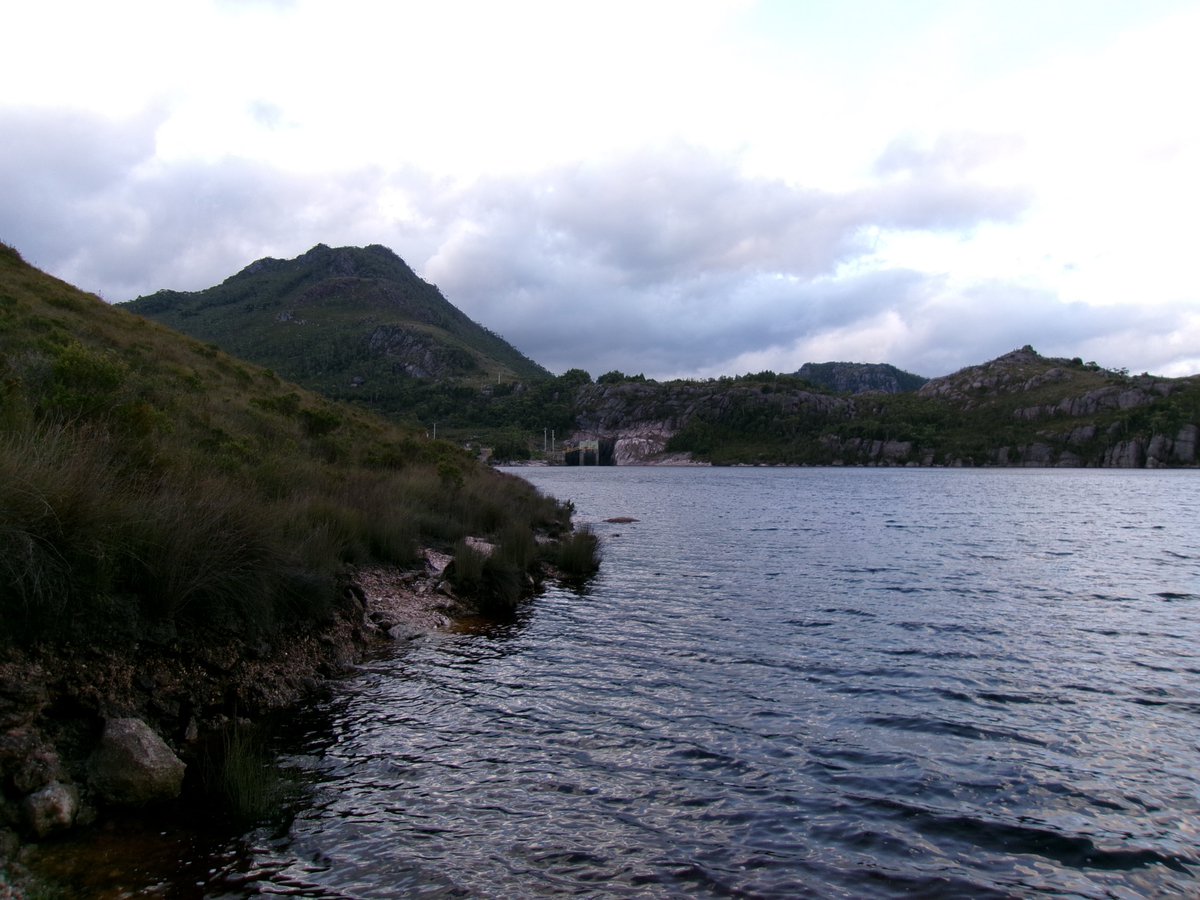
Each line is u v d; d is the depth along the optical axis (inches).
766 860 207.9
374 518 582.9
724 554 930.7
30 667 212.8
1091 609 583.8
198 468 417.7
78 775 207.8
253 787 219.6
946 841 221.8
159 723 246.4
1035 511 1812.3
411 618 454.6
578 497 2501.2
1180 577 760.3
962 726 318.7
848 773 268.8
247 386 1211.9
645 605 576.1
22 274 1155.3
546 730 301.0
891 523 1443.2
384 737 283.7
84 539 241.0
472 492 949.8
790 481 4352.9
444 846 207.8
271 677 307.7
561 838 215.6
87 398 408.8
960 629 505.7
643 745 289.4
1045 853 216.4
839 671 398.3
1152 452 7130.9
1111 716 334.6
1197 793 258.2
